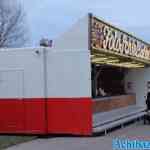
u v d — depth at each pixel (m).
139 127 21.70
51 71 17.81
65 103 17.66
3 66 18.28
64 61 17.67
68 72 17.64
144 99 29.94
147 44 27.41
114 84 29.14
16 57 18.14
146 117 23.47
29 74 18.02
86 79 17.47
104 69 27.78
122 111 25.80
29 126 17.97
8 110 18.22
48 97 17.83
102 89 27.36
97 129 17.80
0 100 18.28
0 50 18.28
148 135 18.02
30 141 16.50
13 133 18.16
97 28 17.95
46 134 17.83
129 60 24.30
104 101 24.95
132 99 29.92
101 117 21.94
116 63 25.62
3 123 18.27
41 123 17.86
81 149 14.48
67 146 15.14
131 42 23.09
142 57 25.78
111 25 19.45
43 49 17.88
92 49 17.50
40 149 14.63
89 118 17.47
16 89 18.14
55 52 17.78
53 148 14.78
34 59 17.95
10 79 18.20
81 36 17.52
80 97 17.52
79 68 17.52
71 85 17.59
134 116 24.19
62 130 17.67
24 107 18.05
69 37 17.67
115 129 20.62
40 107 17.89
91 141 16.20
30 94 18.00
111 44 19.45
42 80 17.86
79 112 17.53
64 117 17.67
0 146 15.19
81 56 17.48
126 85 30.39
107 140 16.42
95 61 23.30
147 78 30.06
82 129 17.53
